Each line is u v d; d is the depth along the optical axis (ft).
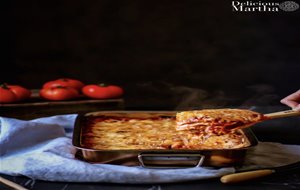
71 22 8.12
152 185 3.68
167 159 3.75
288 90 7.98
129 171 3.68
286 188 3.59
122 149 3.75
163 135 4.26
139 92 8.04
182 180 3.67
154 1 8.04
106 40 8.15
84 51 8.17
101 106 5.73
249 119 4.06
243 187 3.62
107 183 3.71
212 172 3.71
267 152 4.24
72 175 3.65
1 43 8.07
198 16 8.07
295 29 8.02
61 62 8.16
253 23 8.05
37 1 8.02
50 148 4.01
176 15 8.08
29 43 8.14
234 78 8.06
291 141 4.64
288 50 8.07
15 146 4.23
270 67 8.05
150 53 8.17
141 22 8.13
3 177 3.80
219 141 4.02
